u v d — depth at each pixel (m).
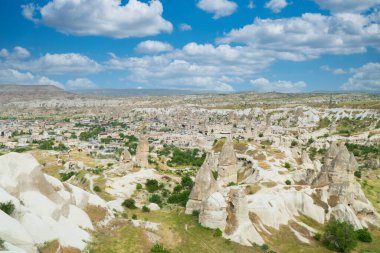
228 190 73.19
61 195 52.94
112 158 176.00
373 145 193.62
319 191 80.88
